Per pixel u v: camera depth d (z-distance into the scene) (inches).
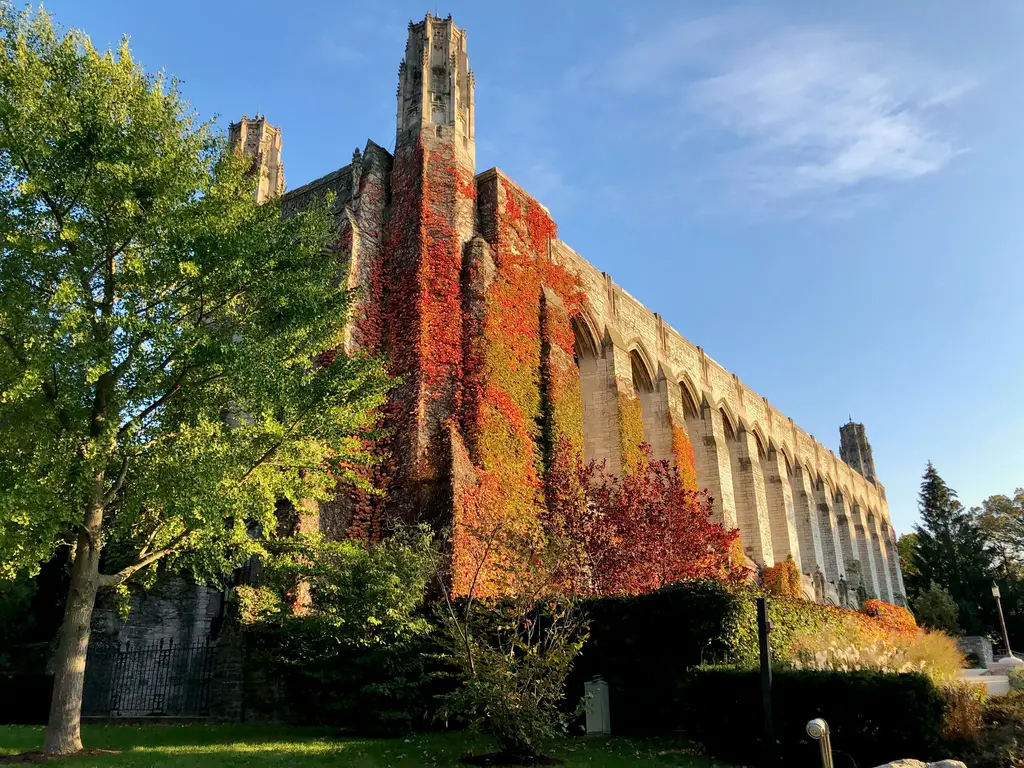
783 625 737.6
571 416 1269.7
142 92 656.4
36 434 613.3
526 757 545.0
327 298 686.5
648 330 1712.6
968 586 2888.8
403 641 727.7
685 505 1181.1
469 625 645.9
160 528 669.9
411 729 707.4
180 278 628.4
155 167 629.6
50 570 1149.7
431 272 1184.2
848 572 2741.1
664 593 688.4
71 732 568.1
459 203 1259.2
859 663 616.1
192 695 911.0
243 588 871.7
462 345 1163.3
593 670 707.4
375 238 1244.5
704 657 653.3
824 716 525.7
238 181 746.8
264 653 806.5
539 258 1355.8
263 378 620.7
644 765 531.5
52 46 642.8
